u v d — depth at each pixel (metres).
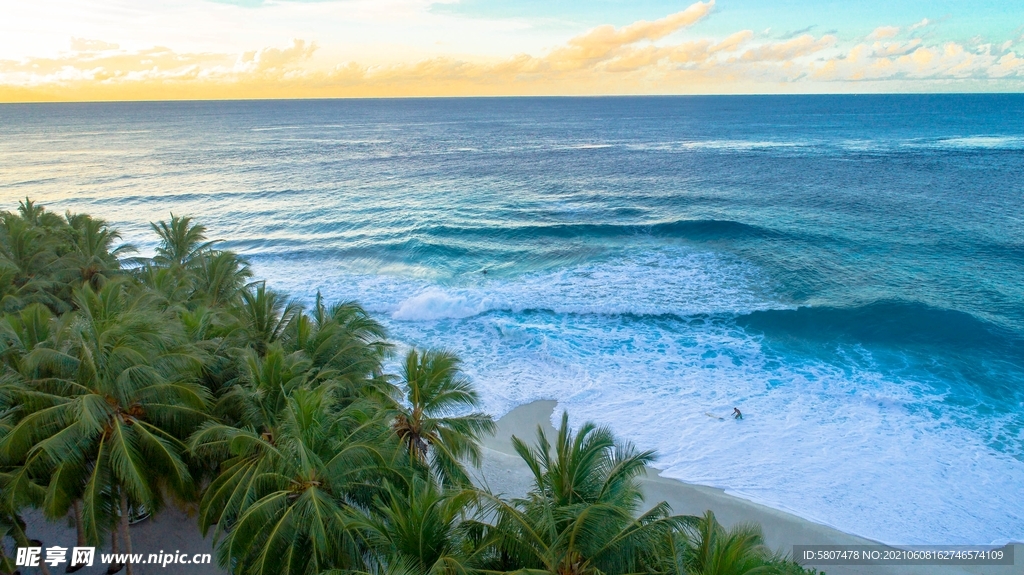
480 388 22.11
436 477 13.40
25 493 10.30
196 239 27.53
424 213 50.69
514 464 17.62
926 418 19.72
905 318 26.97
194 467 12.09
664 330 26.92
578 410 20.66
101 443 10.72
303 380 12.73
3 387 10.70
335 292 32.59
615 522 8.99
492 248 40.56
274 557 9.65
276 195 59.50
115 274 23.77
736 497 16.27
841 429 19.23
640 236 42.69
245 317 16.84
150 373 11.05
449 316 28.98
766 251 38.12
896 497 16.14
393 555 9.20
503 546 9.32
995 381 22.02
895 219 45.69
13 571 11.37
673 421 19.88
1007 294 30.31
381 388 14.93
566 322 28.03
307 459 10.12
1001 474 16.91
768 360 24.02
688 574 8.91
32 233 22.98
